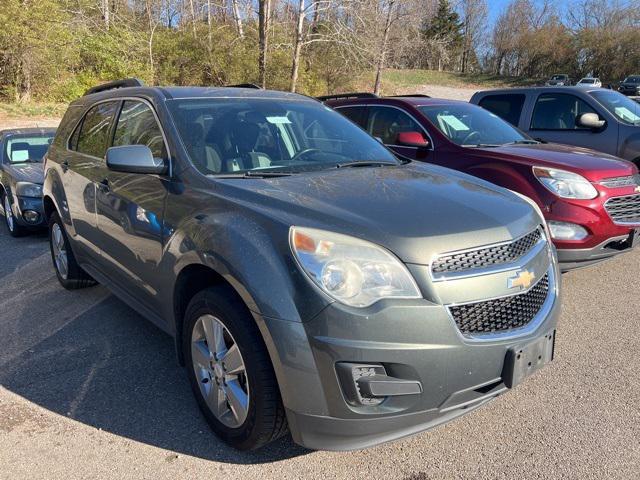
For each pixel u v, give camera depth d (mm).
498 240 2611
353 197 2809
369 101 6973
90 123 4738
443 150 5895
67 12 25297
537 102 8273
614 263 5996
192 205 3031
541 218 3146
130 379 3604
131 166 3230
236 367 2676
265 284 2426
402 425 2408
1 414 3201
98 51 25562
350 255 2381
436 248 2443
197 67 28875
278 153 3621
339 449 2430
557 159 5137
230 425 2805
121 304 4926
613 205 4812
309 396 2373
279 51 27531
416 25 28031
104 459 2811
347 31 22391
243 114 3793
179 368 3748
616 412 3195
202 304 2811
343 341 2297
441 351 2369
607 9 60938
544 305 2844
